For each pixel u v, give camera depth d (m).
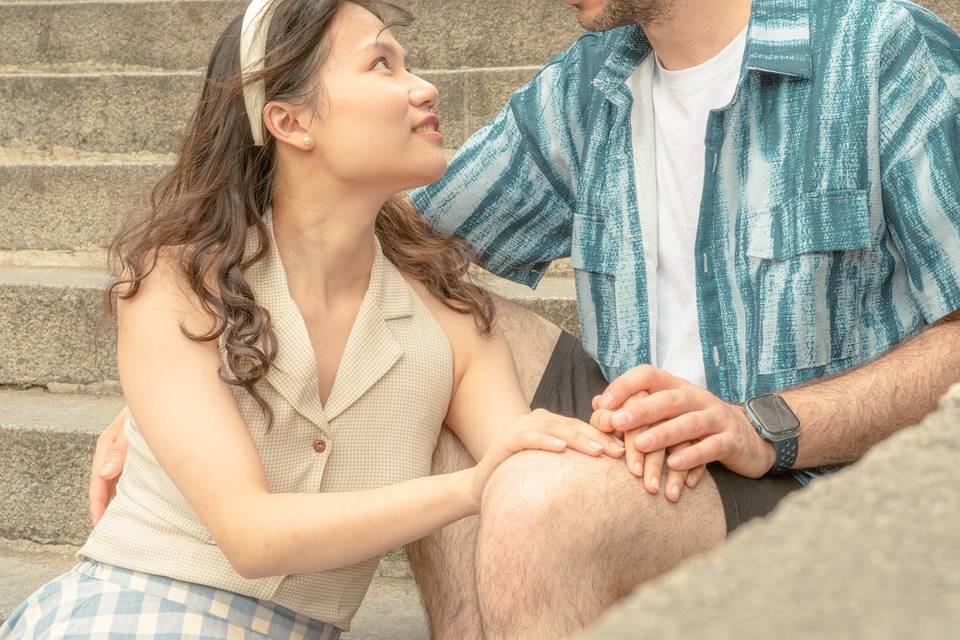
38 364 2.64
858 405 1.52
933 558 0.43
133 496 1.52
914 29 1.65
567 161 1.93
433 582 1.65
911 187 1.61
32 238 2.97
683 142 1.81
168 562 1.46
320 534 1.34
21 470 2.35
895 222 1.63
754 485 1.47
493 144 1.97
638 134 1.84
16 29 3.41
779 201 1.69
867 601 0.40
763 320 1.69
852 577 0.43
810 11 1.70
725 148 1.74
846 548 0.45
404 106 1.48
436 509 1.36
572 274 2.80
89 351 2.61
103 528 1.53
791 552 0.46
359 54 1.48
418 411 1.57
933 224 1.59
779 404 1.49
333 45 1.48
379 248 1.63
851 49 1.66
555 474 1.30
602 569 1.31
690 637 0.39
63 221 2.95
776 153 1.70
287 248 1.53
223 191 1.51
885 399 1.53
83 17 3.37
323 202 1.52
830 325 1.67
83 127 3.15
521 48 3.20
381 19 1.51
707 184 1.74
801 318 1.67
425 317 1.62
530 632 1.27
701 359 1.79
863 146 1.64
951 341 1.59
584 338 1.91
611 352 1.87
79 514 2.33
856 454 1.55
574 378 1.87
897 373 1.56
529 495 1.28
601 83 1.85
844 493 0.51
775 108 1.71
